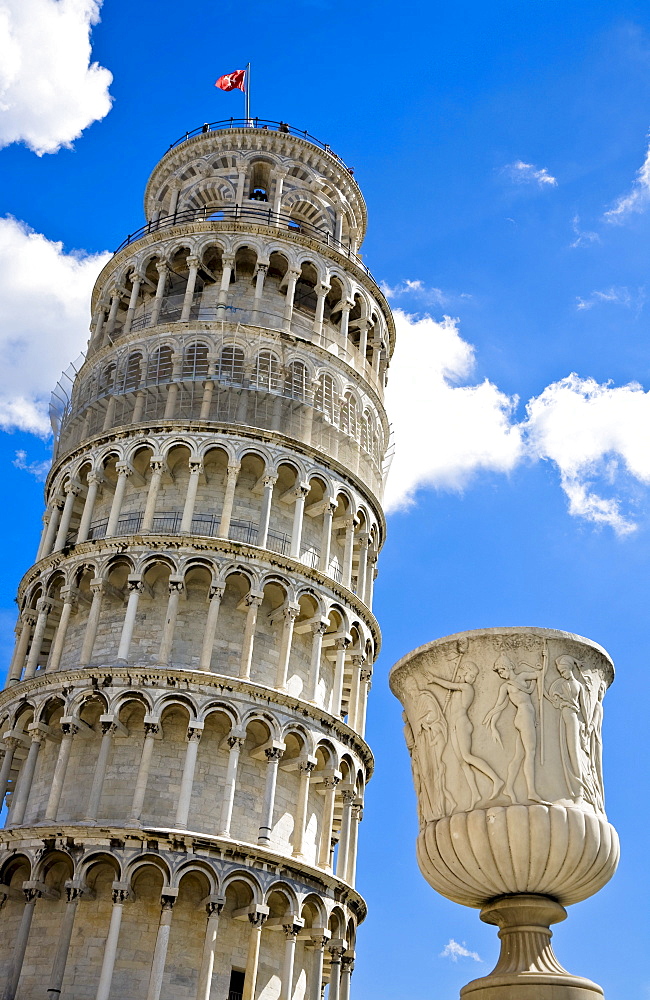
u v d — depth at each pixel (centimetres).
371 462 6138
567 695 1998
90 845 4400
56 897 4478
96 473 5544
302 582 5262
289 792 4938
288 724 4872
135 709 4853
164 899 4288
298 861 4594
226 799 4584
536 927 1888
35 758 4844
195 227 6250
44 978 4309
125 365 5938
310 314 6359
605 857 1873
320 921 4656
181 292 6334
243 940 4481
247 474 5588
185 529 5209
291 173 6962
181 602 5156
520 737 1950
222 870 4409
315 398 5875
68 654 5231
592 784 1953
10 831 4525
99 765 4619
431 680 2103
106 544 5181
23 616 5541
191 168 6956
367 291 6612
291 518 5559
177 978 4288
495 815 1852
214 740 4825
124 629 4953
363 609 5572
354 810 5241
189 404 5697
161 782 4681
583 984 1764
